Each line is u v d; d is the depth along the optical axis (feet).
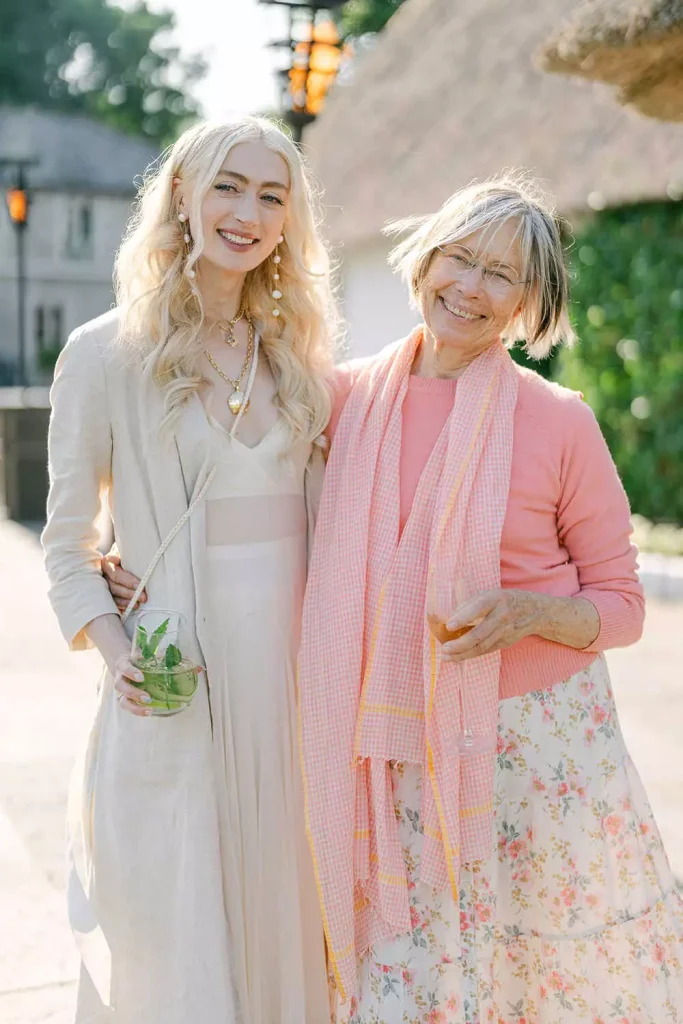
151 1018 7.14
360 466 7.35
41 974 9.55
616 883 7.17
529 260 6.92
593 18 11.98
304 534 7.72
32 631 21.02
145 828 7.18
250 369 7.48
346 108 44.19
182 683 6.69
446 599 6.89
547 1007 7.25
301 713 7.34
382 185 36.42
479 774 7.04
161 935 7.16
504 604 6.73
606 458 7.33
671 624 20.43
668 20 11.03
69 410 7.13
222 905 7.13
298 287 7.68
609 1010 7.16
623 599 7.29
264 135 7.08
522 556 7.19
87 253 132.26
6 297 130.72
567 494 7.27
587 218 28.68
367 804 7.34
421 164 35.01
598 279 28.53
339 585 7.27
